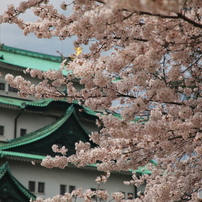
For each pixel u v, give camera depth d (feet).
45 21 112.47
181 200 118.11
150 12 83.10
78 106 420.77
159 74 111.24
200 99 111.24
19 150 382.22
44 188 386.32
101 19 84.02
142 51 90.12
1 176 341.62
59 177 394.73
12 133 405.18
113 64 89.61
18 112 410.31
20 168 380.58
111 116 96.99
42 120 421.59
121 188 412.77
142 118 130.00
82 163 119.75
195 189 120.37
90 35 109.70
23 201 353.72
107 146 116.57
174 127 101.24
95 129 442.09
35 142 389.80
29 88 117.08
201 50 104.63
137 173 399.65
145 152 116.67
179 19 92.99
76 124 405.39
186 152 119.34
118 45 114.73
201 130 103.24
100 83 91.81
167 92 88.07
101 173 410.93
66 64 110.01
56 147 127.34
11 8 109.29
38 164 387.96
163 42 91.50
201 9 95.91
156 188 114.93
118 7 71.31
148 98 93.91
